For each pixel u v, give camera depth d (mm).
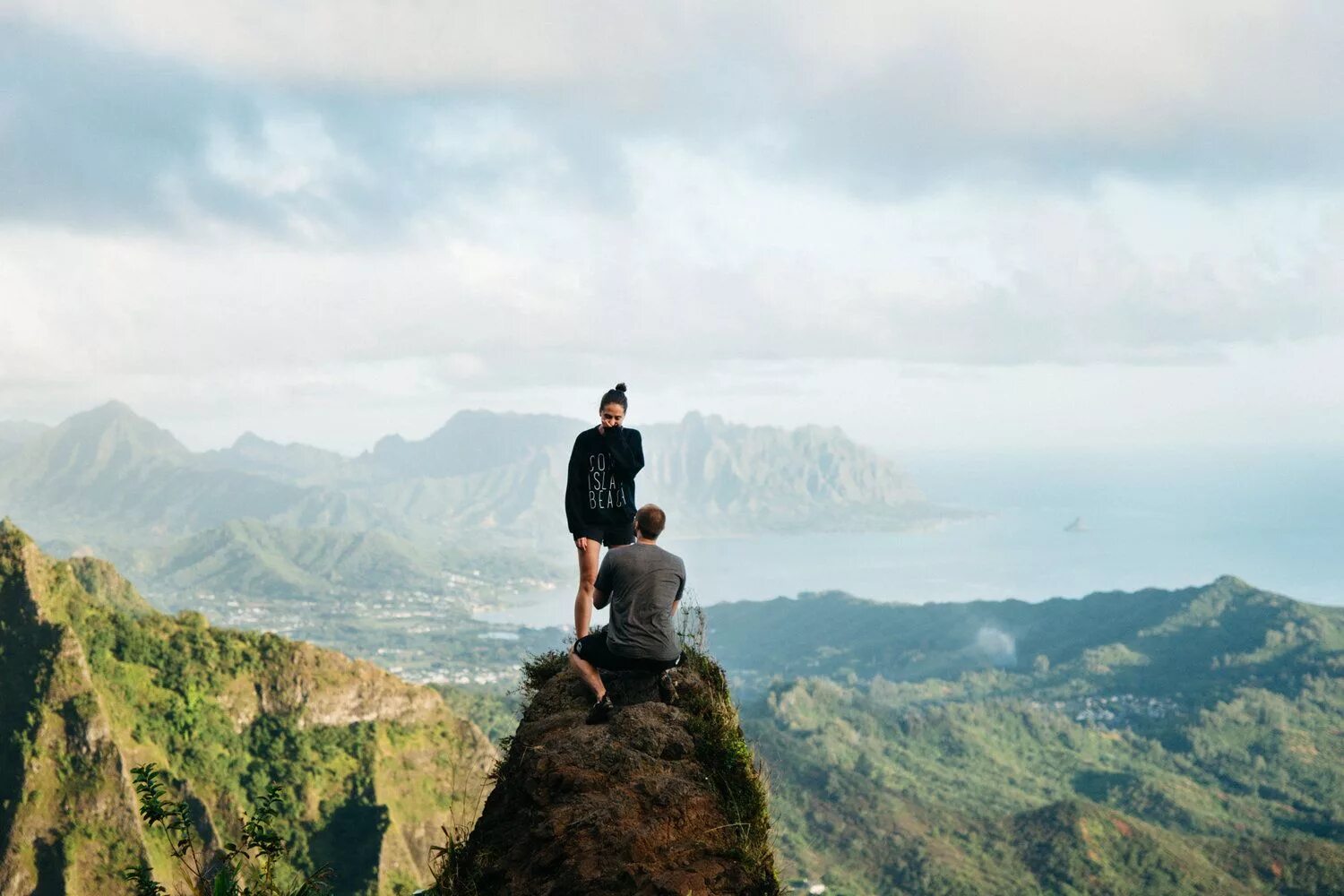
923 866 186875
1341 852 188875
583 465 9359
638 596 8031
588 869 5941
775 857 6383
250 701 125812
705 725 7012
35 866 96250
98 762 102688
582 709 7836
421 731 136250
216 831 106250
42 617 112500
